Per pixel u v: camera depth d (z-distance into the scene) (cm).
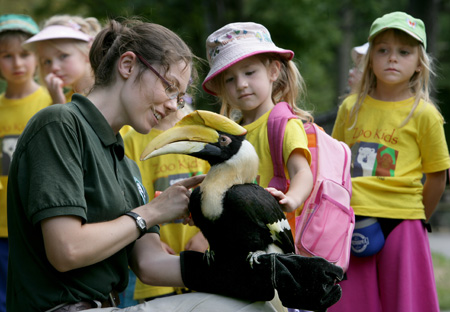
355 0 1744
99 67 369
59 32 628
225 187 352
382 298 519
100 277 357
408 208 522
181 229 544
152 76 359
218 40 469
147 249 389
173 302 358
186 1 1591
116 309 351
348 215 454
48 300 343
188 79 372
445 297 803
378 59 543
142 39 362
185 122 360
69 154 340
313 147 464
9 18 653
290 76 495
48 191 331
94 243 337
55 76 627
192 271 369
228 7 1602
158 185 549
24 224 347
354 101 567
